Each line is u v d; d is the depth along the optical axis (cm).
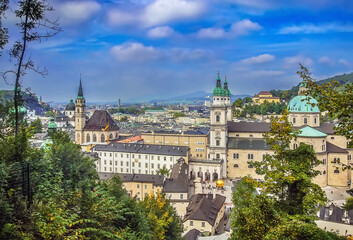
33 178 3309
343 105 2969
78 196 3344
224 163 15212
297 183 3619
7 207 2630
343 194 12206
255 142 15400
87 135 19462
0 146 3578
